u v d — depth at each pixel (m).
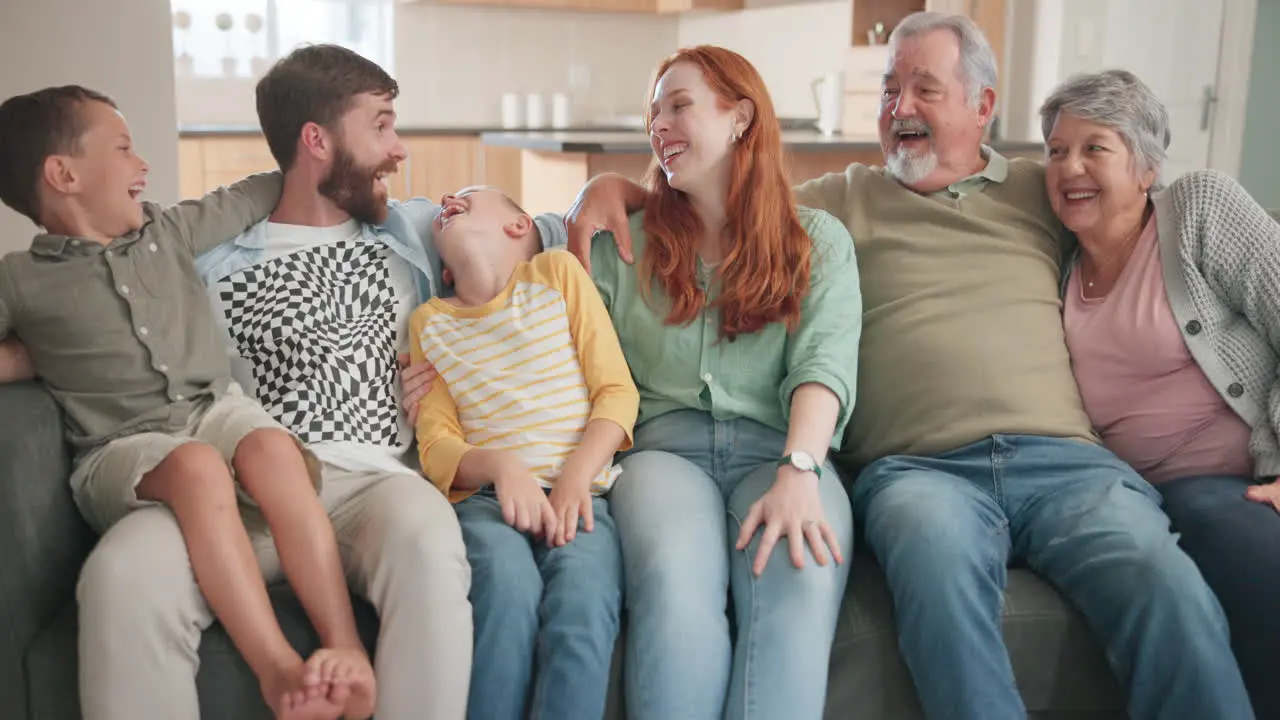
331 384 1.89
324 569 1.62
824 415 1.82
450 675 1.57
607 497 1.86
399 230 2.03
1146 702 1.63
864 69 5.20
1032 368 1.97
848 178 2.23
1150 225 1.98
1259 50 4.70
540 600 1.65
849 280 1.96
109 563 1.53
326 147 1.94
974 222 2.08
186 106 5.44
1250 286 1.88
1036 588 1.76
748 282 1.91
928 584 1.63
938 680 1.61
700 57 1.93
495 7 6.04
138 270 1.81
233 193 1.98
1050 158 2.04
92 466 1.72
